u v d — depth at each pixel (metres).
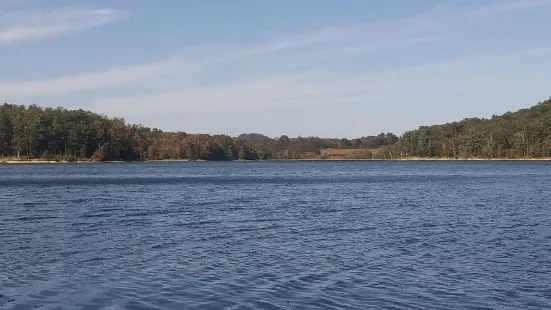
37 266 25.77
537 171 155.62
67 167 192.25
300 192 79.25
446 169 179.62
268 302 20.03
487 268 25.53
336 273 24.48
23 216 46.41
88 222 42.53
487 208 54.34
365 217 46.59
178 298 20.55
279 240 33.78
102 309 19.28
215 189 85.50
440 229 38.78
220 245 31.83
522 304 19.98
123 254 28.86
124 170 169.12
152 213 49.25
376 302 20.09
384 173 152.50
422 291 21.55
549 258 27.92
